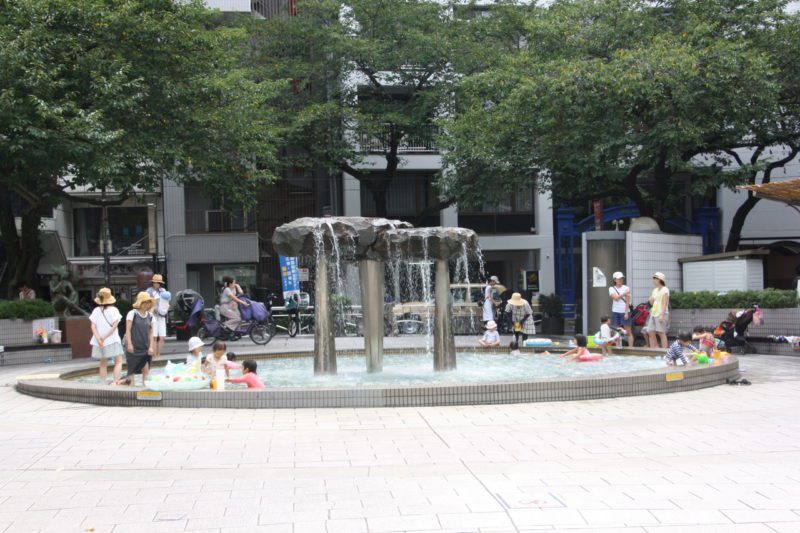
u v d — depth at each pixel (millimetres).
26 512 5016
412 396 8930
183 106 19422
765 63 18406
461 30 26797
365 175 28672
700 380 10367
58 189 20094
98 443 7090
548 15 22453
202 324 19453
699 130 18531
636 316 17516
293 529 4613
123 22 17359
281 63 26391
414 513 4891
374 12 26125
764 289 17234
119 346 11562
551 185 26156
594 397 9430
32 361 16891
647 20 20516
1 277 26422
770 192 15664
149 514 4949
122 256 29531
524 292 26391
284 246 11953
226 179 20734
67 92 17125
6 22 16547
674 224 30406
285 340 21719
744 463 6152
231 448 6836
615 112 19344
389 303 23406
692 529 4500
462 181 24984
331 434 7402
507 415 8367
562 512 4859
